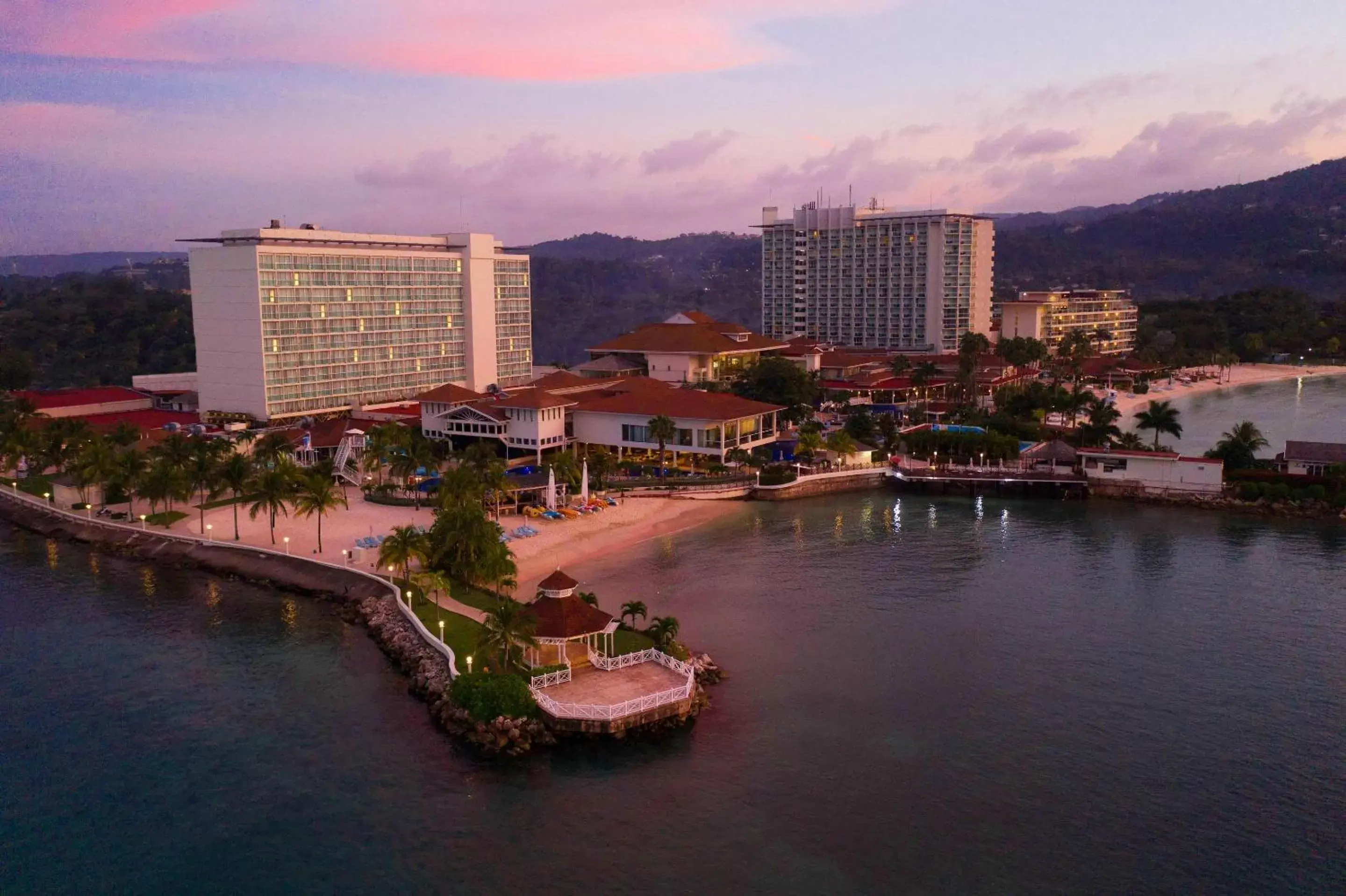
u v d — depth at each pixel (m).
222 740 75.44
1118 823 63.38
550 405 173.75
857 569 118.44
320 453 178.50
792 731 75.31
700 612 102.31
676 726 75.94
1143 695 81.62
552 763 71.00
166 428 189.38
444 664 84.31
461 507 107.56
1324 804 65.38
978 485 167.12
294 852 61.47
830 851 60.56
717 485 160.62
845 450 176.38
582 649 87.88
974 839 61.59
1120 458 162.25
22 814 66.06
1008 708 79.25
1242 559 121.88
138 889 58.41
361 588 106.62
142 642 95.25
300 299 198.00
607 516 144.50
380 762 71.69
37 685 85.31
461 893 57.38
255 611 104.31
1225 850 60.59
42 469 165.25
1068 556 123.62
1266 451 198.12
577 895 56.97
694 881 57.94
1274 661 88.50
